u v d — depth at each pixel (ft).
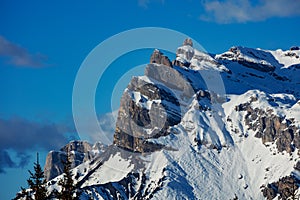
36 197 375.04
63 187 380.99
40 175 380.78
